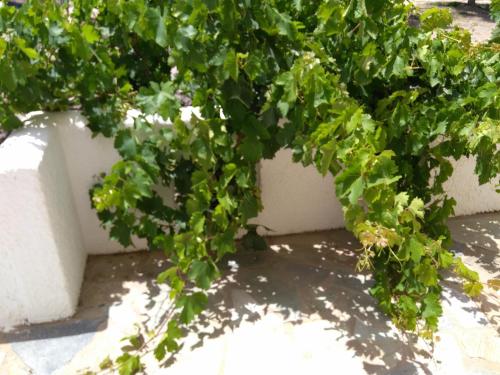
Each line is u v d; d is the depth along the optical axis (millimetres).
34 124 2426
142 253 2906
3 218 2064
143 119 2426
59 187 2385
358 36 2213
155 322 2346
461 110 2354
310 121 2061
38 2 2186
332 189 2977
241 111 2168
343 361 2096
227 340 2227
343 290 2557
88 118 2453
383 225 1674
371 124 1803
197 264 2109
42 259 2201
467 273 1964
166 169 2562
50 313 2354
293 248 2945
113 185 2291
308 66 1948
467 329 2271
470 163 3084
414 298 2229
